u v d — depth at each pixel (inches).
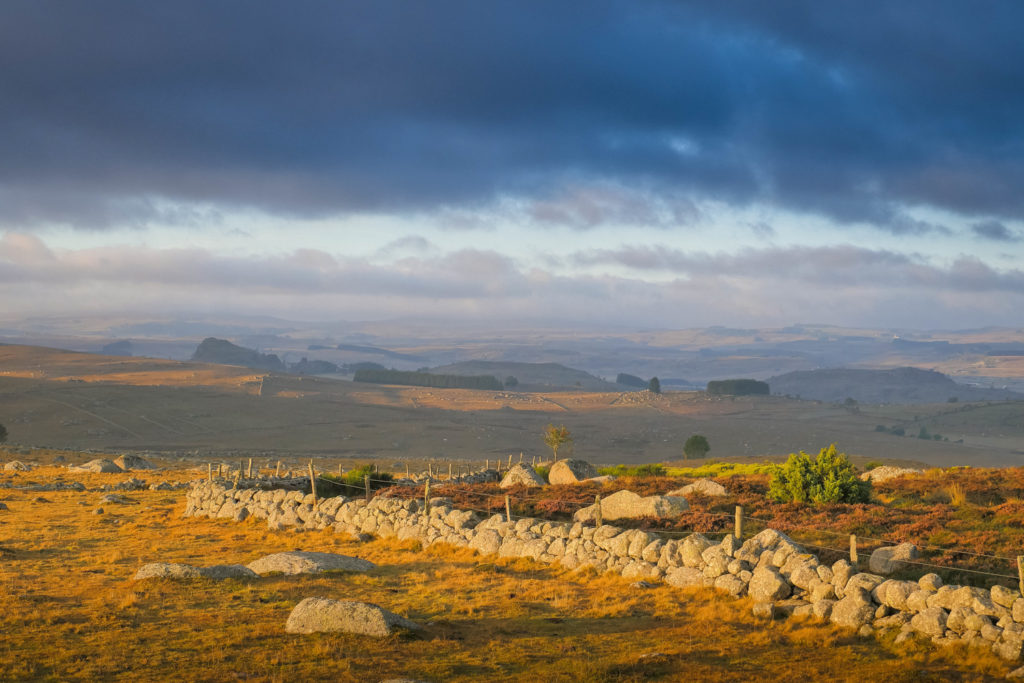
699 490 1444.4
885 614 758.5
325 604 769.6
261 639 729.0
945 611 717.3
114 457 4525.1
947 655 666.2
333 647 694.5
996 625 676.1
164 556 1211.2
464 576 1039.0
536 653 705.0
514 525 1203.9
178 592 916.6
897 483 1513.3
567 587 968.9
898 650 690.8
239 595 907.4
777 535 919.0
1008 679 611.8
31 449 4375.0
